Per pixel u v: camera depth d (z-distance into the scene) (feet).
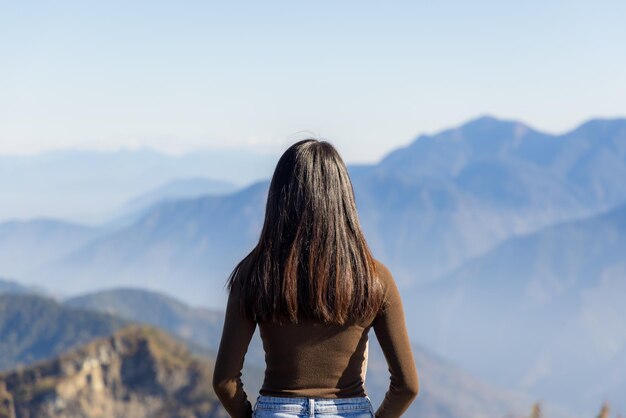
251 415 12.95
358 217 12.32
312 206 11.96
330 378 11.92
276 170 12.53
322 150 12.40
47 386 296.30
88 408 301.02
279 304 11.65
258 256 12.10
